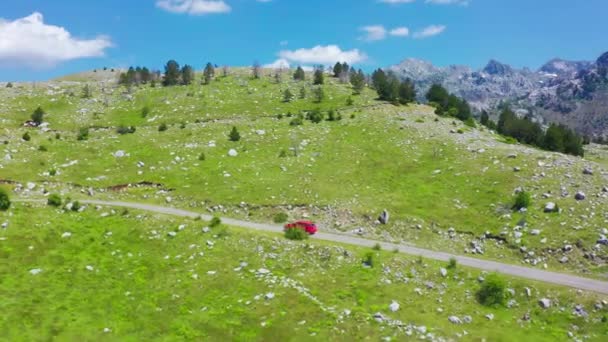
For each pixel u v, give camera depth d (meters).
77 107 126.81
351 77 161.50
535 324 44.22
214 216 67.31
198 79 164.00
